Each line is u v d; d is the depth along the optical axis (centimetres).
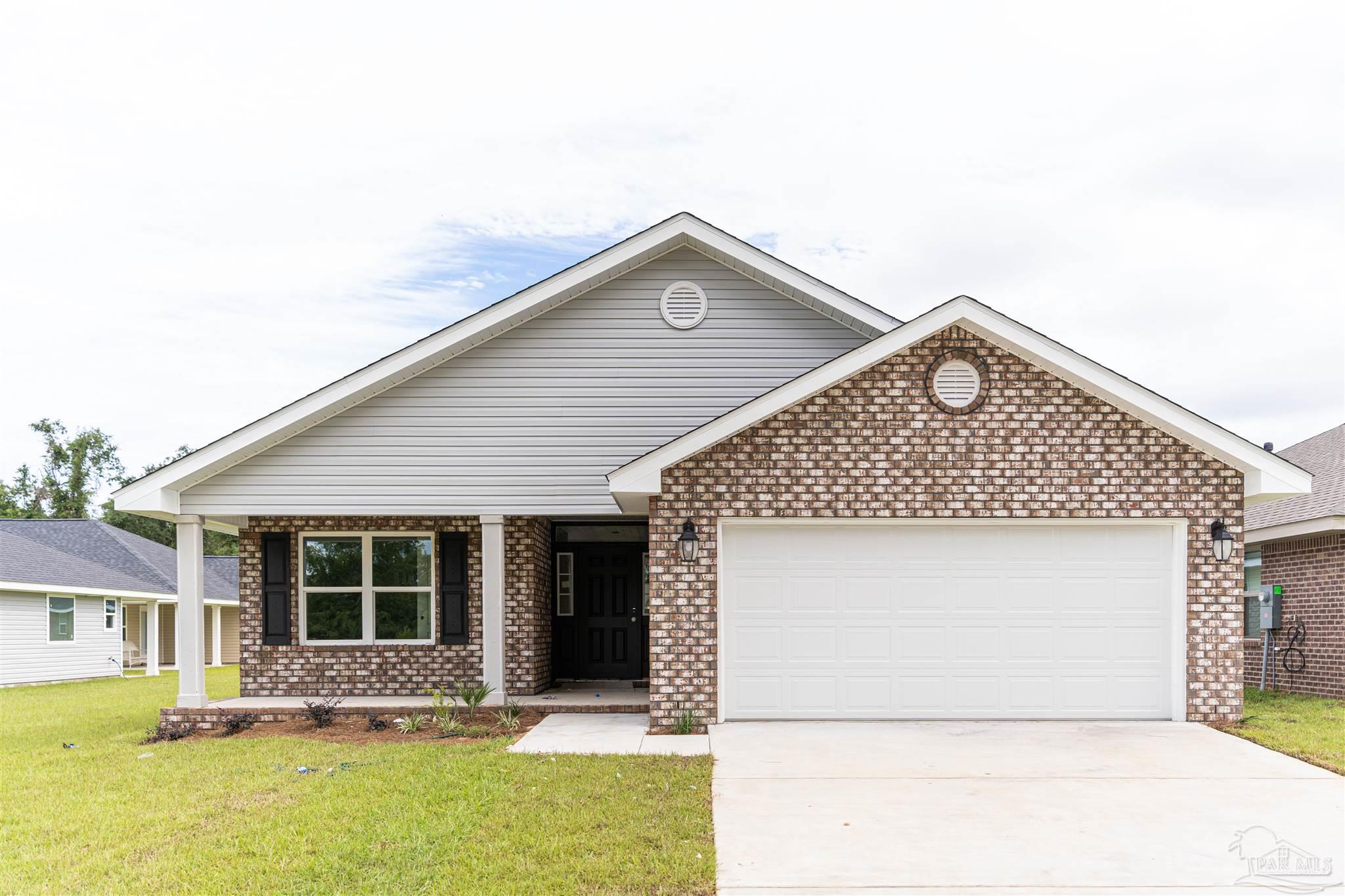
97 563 2884
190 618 1263
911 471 1115
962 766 892
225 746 1097
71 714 1556
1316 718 1164
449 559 1486
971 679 1135
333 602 1491
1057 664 1134
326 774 909
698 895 572
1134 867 617
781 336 1323
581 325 1322
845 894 573
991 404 1117
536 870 615
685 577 1113
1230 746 979
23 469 5538
